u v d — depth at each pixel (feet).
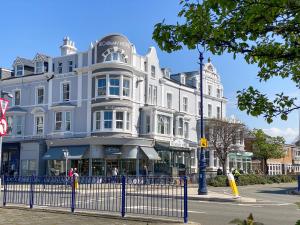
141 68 143.54
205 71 178.09
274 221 44.50
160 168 142.72
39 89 149.18
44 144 142.51
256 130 198.49
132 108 136.56
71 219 40.73
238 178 134.82
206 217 46.62
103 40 135.64
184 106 164.76
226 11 15.39
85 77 138.41
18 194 53.78
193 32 16.37
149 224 37.50
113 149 130.41
